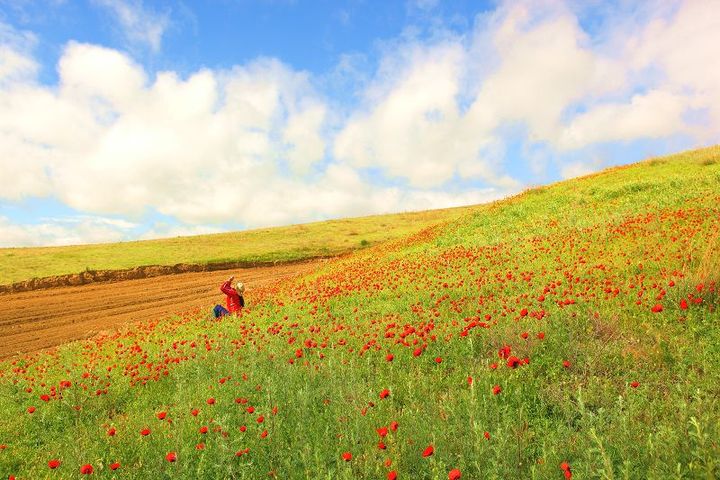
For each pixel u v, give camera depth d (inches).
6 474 205.8
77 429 242.5
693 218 495.2
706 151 1074.1
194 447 194.9
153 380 320.2
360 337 325.1
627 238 497.4
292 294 633.6
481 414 171.2
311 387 242.5
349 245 1669.5
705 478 114.7
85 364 394.0
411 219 2226.9
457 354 260.8
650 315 256.2
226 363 323.0
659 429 148.1
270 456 178.9
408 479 150.1
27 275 1171.9
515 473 137.5
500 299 355.9
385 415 195.6
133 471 187.0
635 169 1106.7
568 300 271.7
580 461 136.7
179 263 1346.0
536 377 216.7
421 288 476.7
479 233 869.8
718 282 265.3
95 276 1211.9
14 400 325.4
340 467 157.8
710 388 175.9
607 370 213.6
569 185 1120.2
